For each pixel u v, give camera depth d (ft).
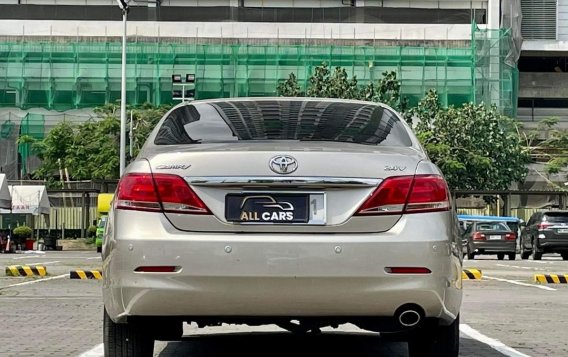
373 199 20.21
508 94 267.39
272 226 20.03
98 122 216.13
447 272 20.36
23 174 254.88
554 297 53.01
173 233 20.03
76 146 208.74
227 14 299.38
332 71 271.69
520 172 219.20
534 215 130.41
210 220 20.06
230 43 281.74
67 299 49.44
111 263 20.66
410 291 19.92
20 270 71.51
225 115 23.88
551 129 271.28
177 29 289.33
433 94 222.07
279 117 23.63
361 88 233.96
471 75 269.85
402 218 20.24
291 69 274.77
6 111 268.00
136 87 270.87
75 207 207.82
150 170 20.56
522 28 320.70
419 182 20.52
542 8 319.68
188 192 20.21
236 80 273.33
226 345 30.55
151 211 20.26
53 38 280.92
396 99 222.48
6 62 271.28
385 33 289.74
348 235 20.01
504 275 75.66
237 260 19.70
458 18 303.48
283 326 22.59
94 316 40.75
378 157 20.66
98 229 155.94
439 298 20.20
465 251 133.80
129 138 196.75
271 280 19.69
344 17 300.40
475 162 209.87
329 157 20.43
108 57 271.90
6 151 264.93
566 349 30.63
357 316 20.20
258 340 31.89
